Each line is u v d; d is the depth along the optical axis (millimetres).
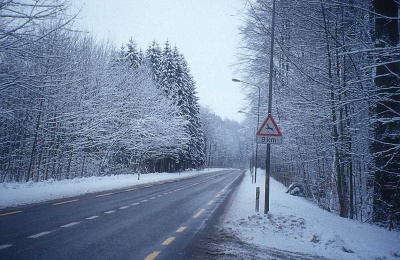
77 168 29578
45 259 5160
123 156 35969
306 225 8602
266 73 20953
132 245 6309
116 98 29500
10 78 11023
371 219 10516
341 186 12453
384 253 6391
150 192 18359
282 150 23469
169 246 6312
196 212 11148
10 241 6168
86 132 25625
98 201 13078
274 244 6645
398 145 8719
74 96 24406
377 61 9383
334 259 5785
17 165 24406
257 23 13867
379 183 9711
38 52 11766
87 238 6730
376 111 9781
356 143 12859
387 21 9445
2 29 9797
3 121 20359
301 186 20844
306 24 11992
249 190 21562
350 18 10688
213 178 41500
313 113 12023
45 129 22484
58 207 10906
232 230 7969
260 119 27547
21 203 11453
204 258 5555
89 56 27156
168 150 41656
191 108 56938
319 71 12031
